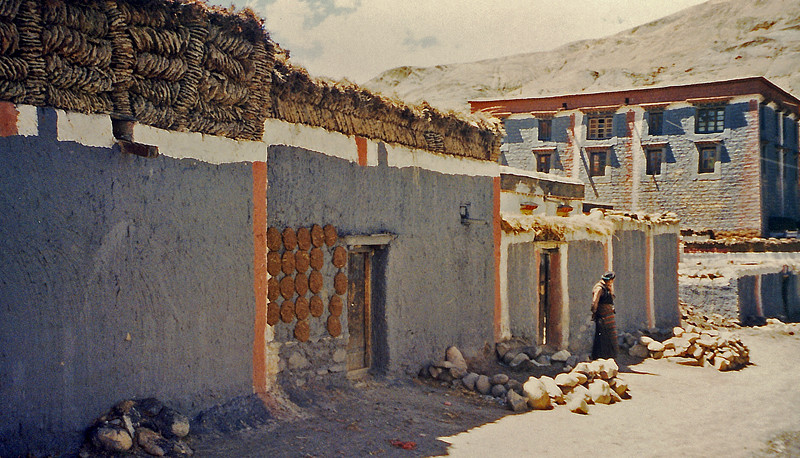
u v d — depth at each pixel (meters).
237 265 7.09
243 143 7.16
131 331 6.06
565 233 13.95
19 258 5.24
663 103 38.34
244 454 6.19
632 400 10.55
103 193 5.82
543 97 40.81
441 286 10.69
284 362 7.88
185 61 6.45
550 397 9.73
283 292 7.87
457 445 7.31
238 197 7.10
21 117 5.23
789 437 9.01
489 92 99.75
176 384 6.48
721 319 21.95
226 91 6.84
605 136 39.72
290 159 7.96
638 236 17.06
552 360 12.10
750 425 9.46
